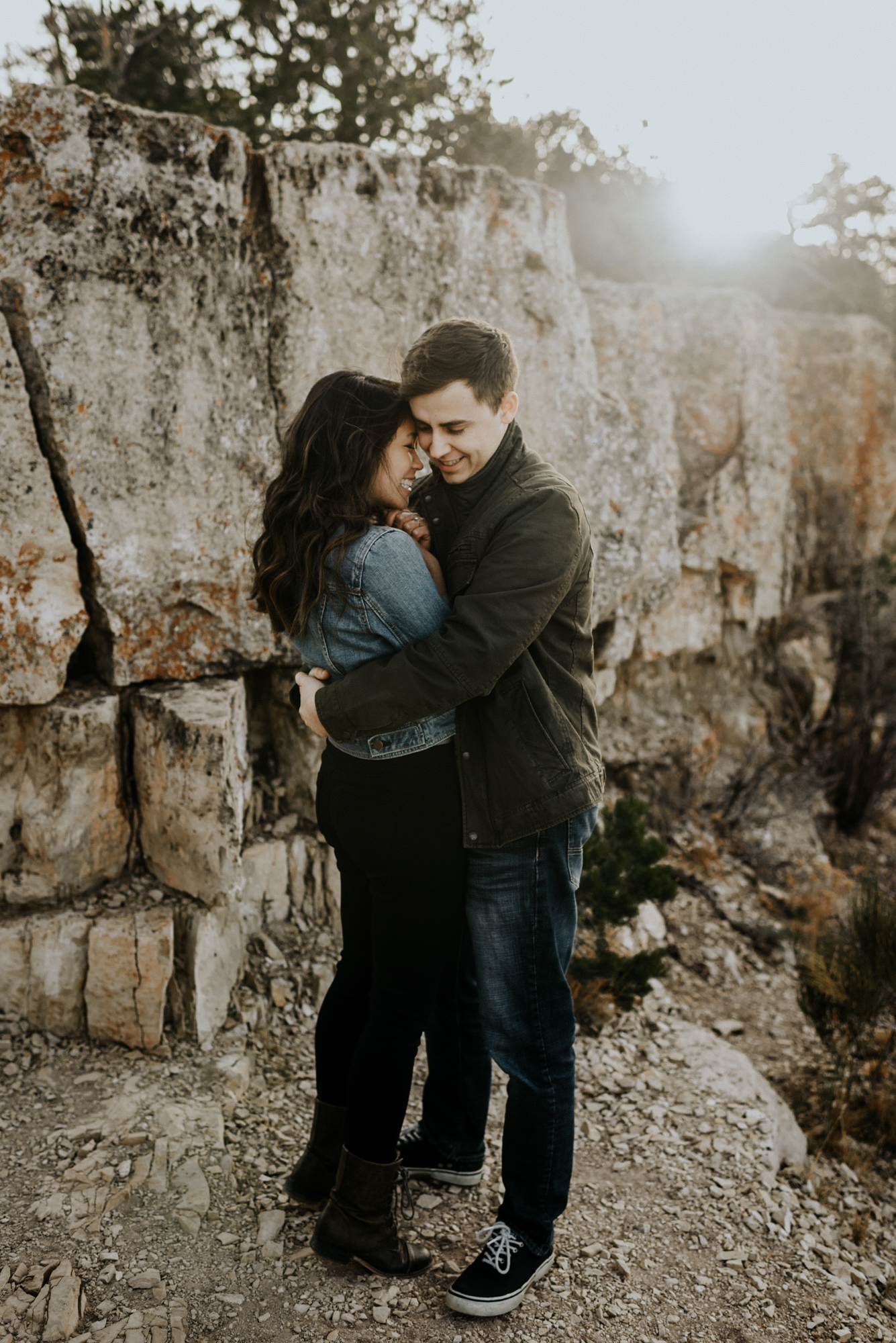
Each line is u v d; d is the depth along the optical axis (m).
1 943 2.66
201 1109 2.43
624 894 3.38
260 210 3.12
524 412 3.89
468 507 1.89
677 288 6.08
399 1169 2.28
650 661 5.71
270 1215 2.11
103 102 2.73
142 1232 2.00
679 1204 2.38
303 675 1.85
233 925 2.86
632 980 3.25
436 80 7.14
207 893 2.79
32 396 2.73
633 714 5.58
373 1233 1.90
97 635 2.96
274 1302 1.88
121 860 2.91
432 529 1.96
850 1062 3.29
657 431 5.39
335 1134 2.07
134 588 2.89
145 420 2.88
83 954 2.68
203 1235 2.03
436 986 1.90
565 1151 1.93
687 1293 2.06
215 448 3.04
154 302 2.87
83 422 2.76
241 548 3.11
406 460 1.84
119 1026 2.66
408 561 1.71
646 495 4.31
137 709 2.88
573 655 1.85
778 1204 2.44
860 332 7.35
